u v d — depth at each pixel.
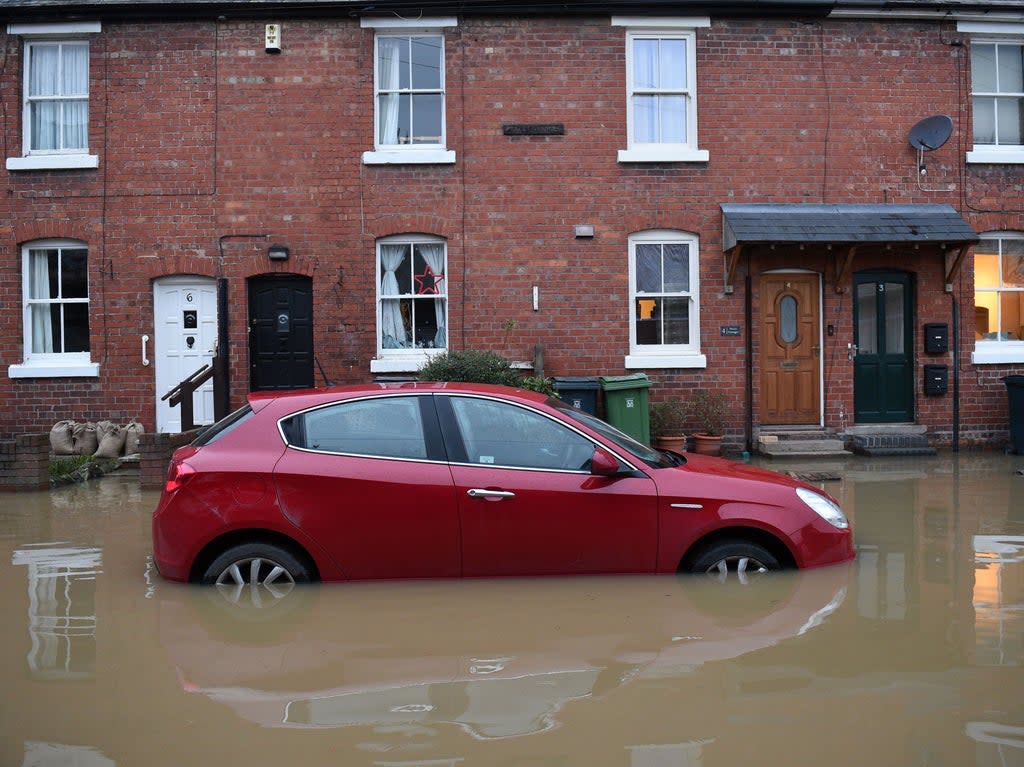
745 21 12.21
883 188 12.31
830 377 12.24
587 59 12.08
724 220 11.95
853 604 4.80
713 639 4.26
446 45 12.02
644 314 12.28
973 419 12.44
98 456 11.21
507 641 4.24
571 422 5.34
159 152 11.90
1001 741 3.21
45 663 4.03
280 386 12.05
